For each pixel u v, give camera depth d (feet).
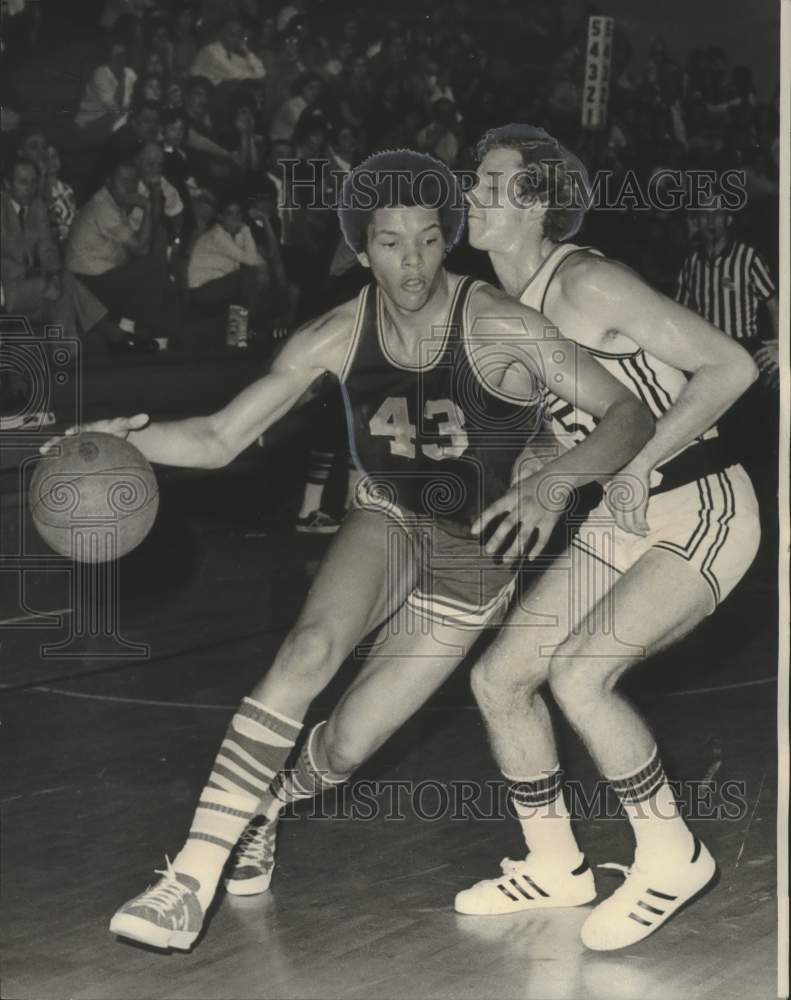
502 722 12.16
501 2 48.32
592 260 11.61
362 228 11.24
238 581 25.80
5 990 10.85
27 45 33.53
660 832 11.56
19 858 13.61
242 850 12.67
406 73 43.75
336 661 11.56
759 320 29.37
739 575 11.77
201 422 12.22
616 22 52.24
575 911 12.43
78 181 34.47
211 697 19.12
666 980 10.96
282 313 36.14
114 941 11.76
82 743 17.19
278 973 11.18
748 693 18.95
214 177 35.94
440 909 12.45
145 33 35.53
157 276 33.30
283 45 39.68
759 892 12.57
